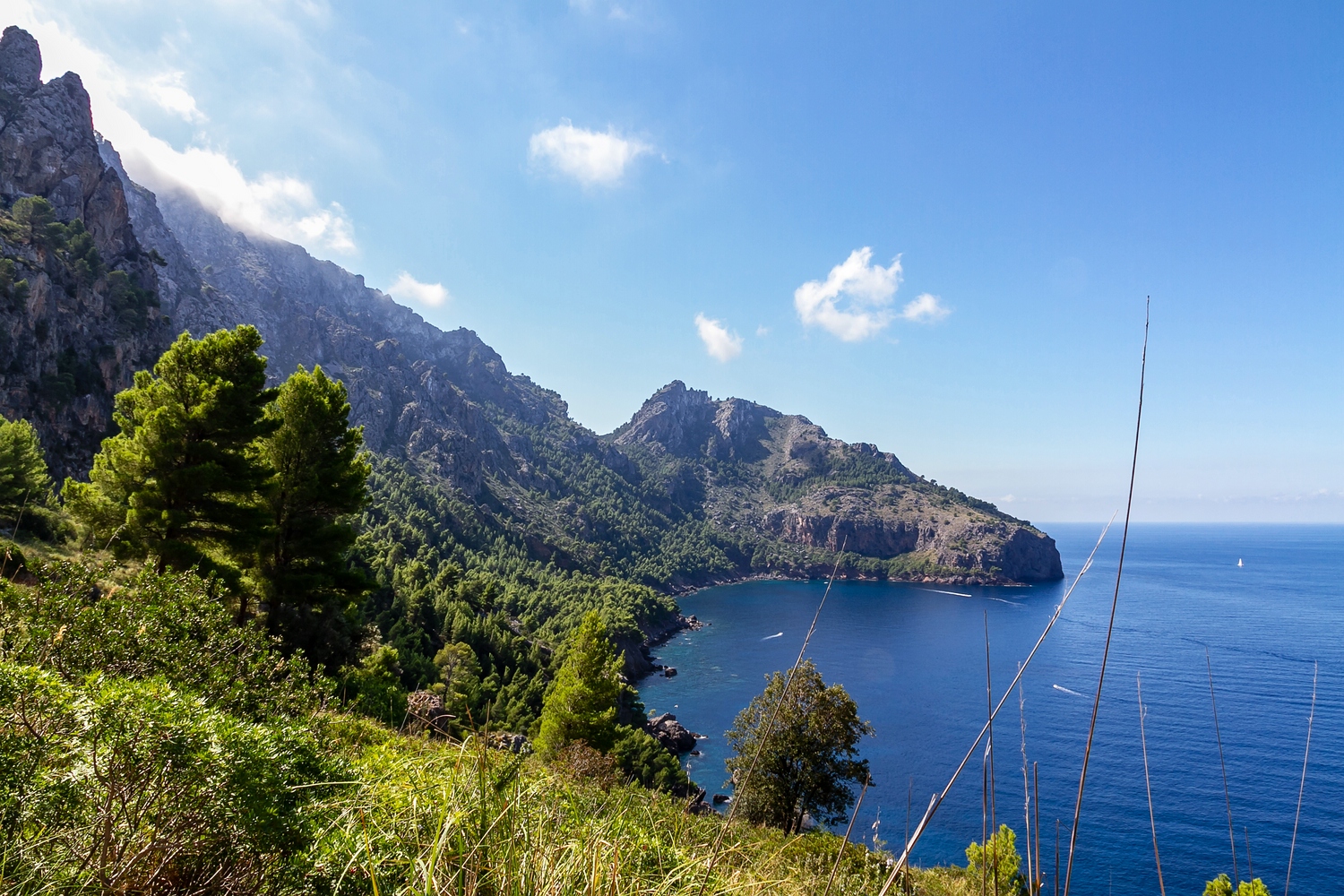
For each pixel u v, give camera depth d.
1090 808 42.62
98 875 3.00
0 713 3.24
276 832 3.39
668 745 63.62
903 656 105.50
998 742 58.28
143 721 3.48
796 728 22.39
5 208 78.31
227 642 6.97
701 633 131.62
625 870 3.37
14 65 93.69
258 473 19.36
